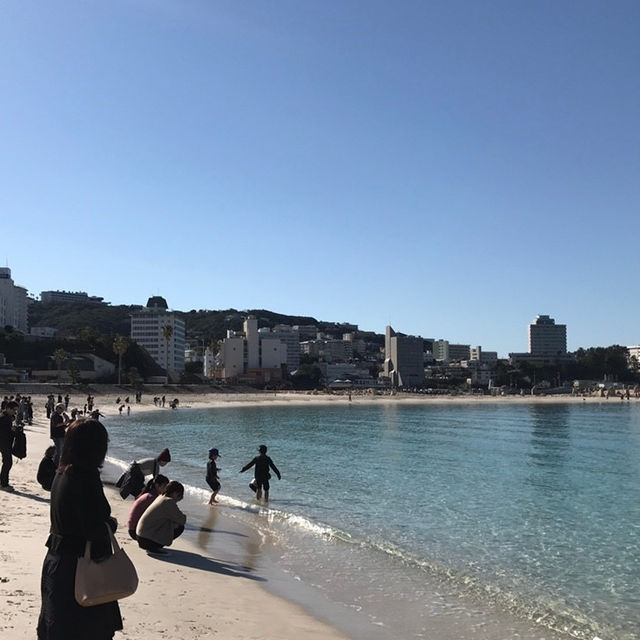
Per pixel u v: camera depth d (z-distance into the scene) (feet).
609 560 50.85
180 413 373.40
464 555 51.83
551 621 35.94
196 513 67.05
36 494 65.31
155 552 46.11
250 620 31.37
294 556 48.93
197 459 127.85
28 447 122.42
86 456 15.99
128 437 192.13
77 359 569.64
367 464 123.54
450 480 100.94
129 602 32.19
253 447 159.63
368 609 36.24
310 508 72.74
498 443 181.98
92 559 15.56
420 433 222.07
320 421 302.45
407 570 45.93
